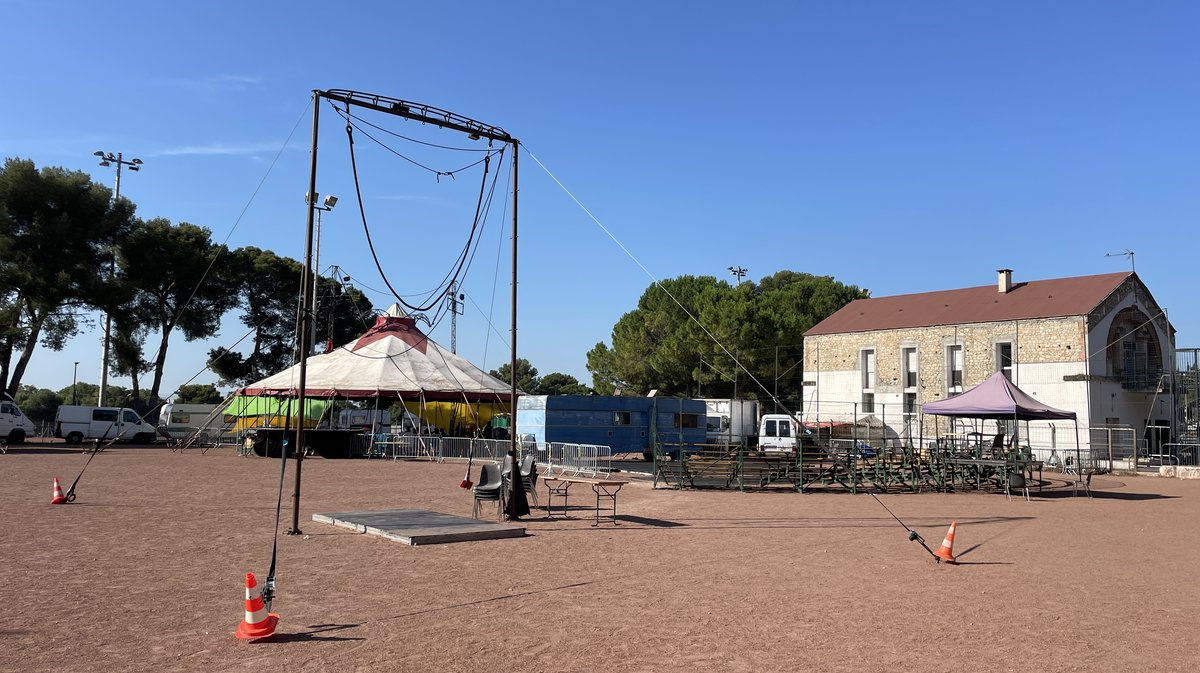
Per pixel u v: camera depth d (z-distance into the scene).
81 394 94.19
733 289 60.41
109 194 47.91
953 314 43.47
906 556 11.22
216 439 40.78
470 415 39.69
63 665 5.75
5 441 39.31
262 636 6.47
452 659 6.02
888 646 6.54
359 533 12.39
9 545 10.77
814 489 22.36
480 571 9.56
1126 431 39.62
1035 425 39.03
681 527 13.98
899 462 25.22
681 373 55.34
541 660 6.04
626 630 6.94
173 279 53.16
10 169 43.72
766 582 9.14
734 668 5.91
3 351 45.12
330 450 34.19
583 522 14.41
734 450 24.03
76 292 45.06
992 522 15.55
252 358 63.06
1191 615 7.82
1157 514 17.44
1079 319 38.16
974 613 7.75
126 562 9.70
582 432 32.72
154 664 5.80
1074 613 7.83
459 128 14.19
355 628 6.88
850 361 46.97
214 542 11.30
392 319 41.66
